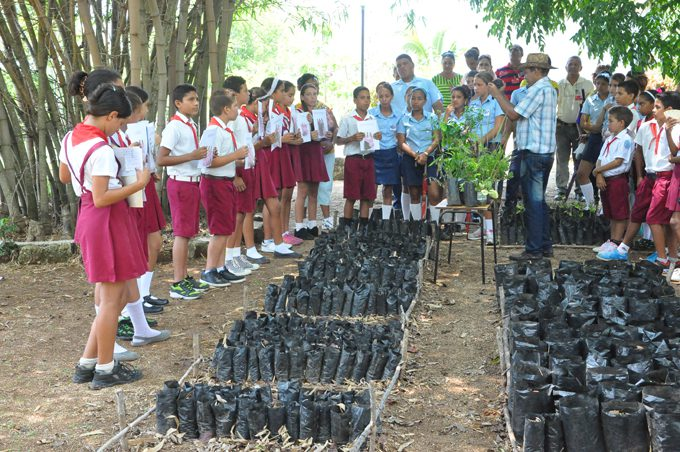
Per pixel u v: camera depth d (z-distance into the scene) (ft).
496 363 16.56
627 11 36.24
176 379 15.72
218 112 22.04
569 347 15.03
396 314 19.67
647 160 24.17
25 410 14.19
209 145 21.16
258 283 23.50
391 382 14.85
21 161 30.42
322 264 22.61
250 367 15.55
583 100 36.96
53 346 18.02
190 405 13.08
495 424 13.51
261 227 29.96
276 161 27.96
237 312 20.49
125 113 14.43
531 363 13.66
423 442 12.87
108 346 15.17
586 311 17.49
